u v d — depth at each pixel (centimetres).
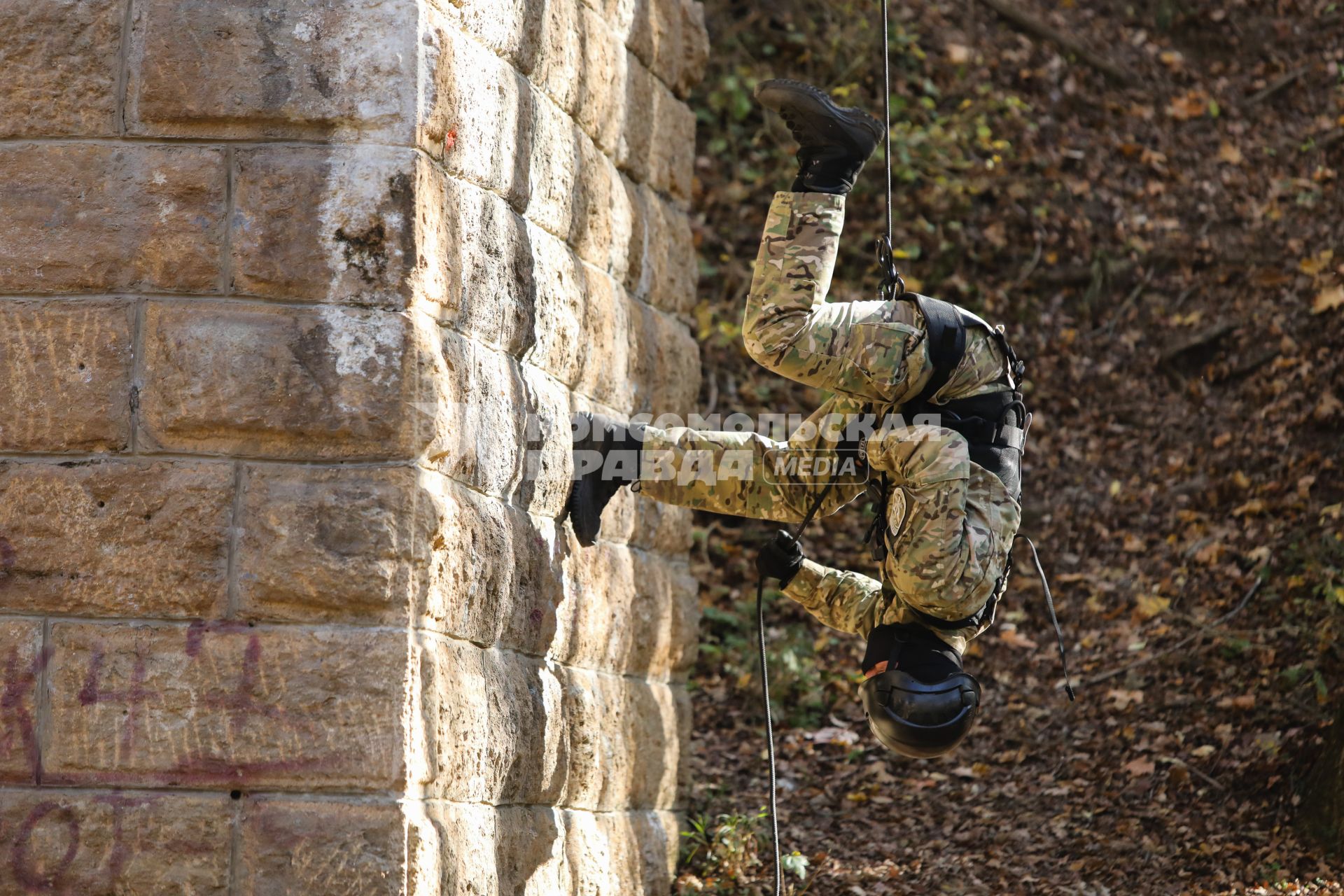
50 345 834
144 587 814
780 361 923
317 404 819
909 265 2681
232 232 833
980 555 912
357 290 827
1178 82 3198
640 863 1299
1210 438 2394
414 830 802
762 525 2250
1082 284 2720
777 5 3020
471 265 918
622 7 1309
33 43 851
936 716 934
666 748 1420
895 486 952
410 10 844
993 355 960
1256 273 2681
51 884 795
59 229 840
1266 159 2975
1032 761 1759
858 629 1071
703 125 2844
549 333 1074
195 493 818
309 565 809
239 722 802
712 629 2102
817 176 941
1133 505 2289
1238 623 1964
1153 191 2891
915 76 3016
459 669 880
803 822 1641
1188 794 1622
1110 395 2530
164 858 795
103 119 846
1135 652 1959
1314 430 2303
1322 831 1482
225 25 840
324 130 838
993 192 2830
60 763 805
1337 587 1892
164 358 826
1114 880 1453
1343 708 1557
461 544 877
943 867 1510
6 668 813
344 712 801
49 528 821
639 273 1356
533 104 1051
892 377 927
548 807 1073
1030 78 3097
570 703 1105
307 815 794
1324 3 3347
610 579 1228
